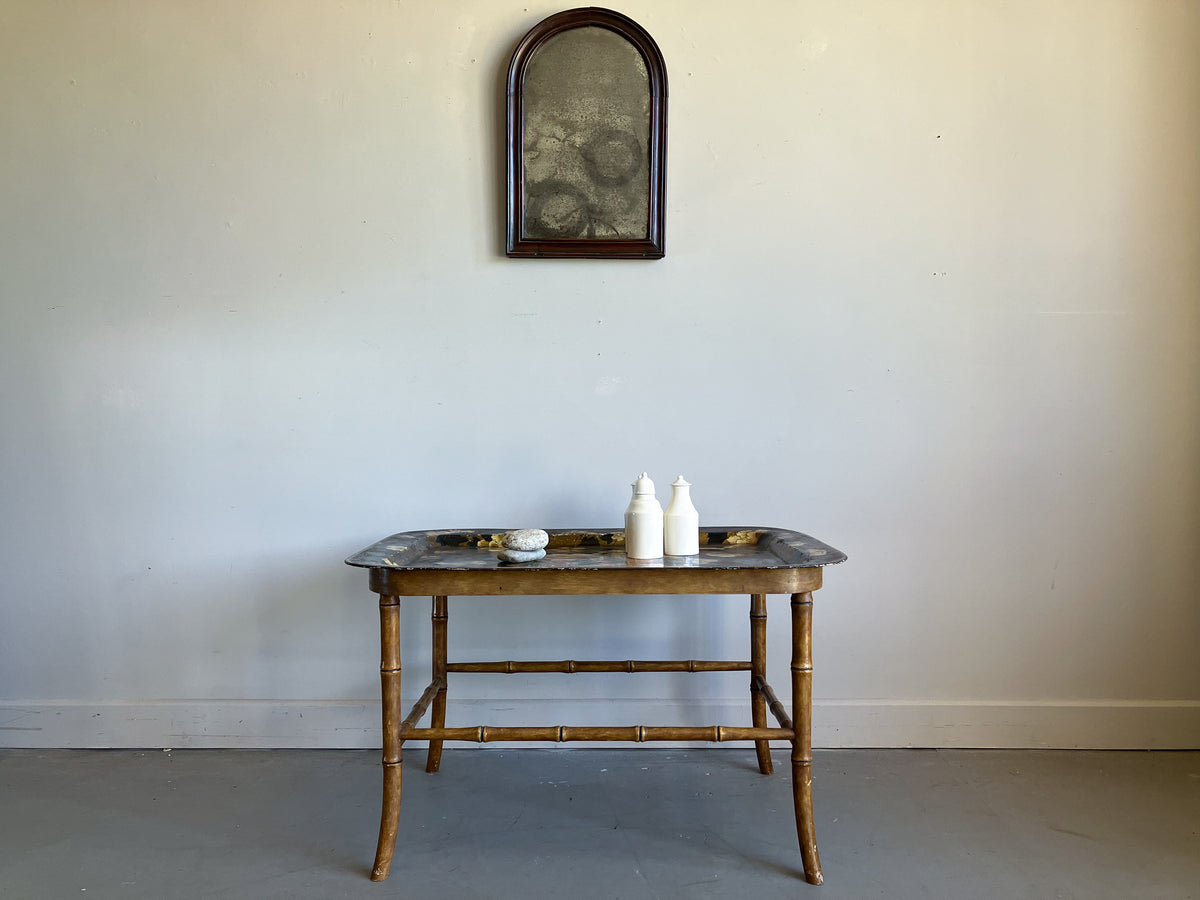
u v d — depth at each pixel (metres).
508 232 2.35
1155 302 2.38
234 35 2.36
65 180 2.37
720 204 2.38
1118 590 2.41
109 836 1.90
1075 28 2.36
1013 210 2.38
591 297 2.39
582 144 2.35
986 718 2.41
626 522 1.95
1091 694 2.42
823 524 2.42
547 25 2.32
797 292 2.39
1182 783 2.17
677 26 2.36
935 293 2.39
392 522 2.41
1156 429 2.39
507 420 2.40
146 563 2.42
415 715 1.91
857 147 2.38
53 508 2.41
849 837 1.89
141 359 2.39
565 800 2.08
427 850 1.84
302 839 1.89
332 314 2.39
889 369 2.40
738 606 2.42
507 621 2.42
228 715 2.42
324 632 2.42
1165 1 2.36
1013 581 2.42
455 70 2.37
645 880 1.72
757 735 1.75
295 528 2.41
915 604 2.42
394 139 2.37
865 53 2.37
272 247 2.38
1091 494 2.40
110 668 2.43
